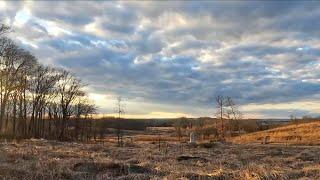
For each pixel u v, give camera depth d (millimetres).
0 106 69250
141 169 20016
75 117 85062
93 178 17984
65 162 21734
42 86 79625
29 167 18953
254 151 39094
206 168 22359
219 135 91438
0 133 64750
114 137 92625
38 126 80500
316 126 79750
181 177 17766
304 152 36781
